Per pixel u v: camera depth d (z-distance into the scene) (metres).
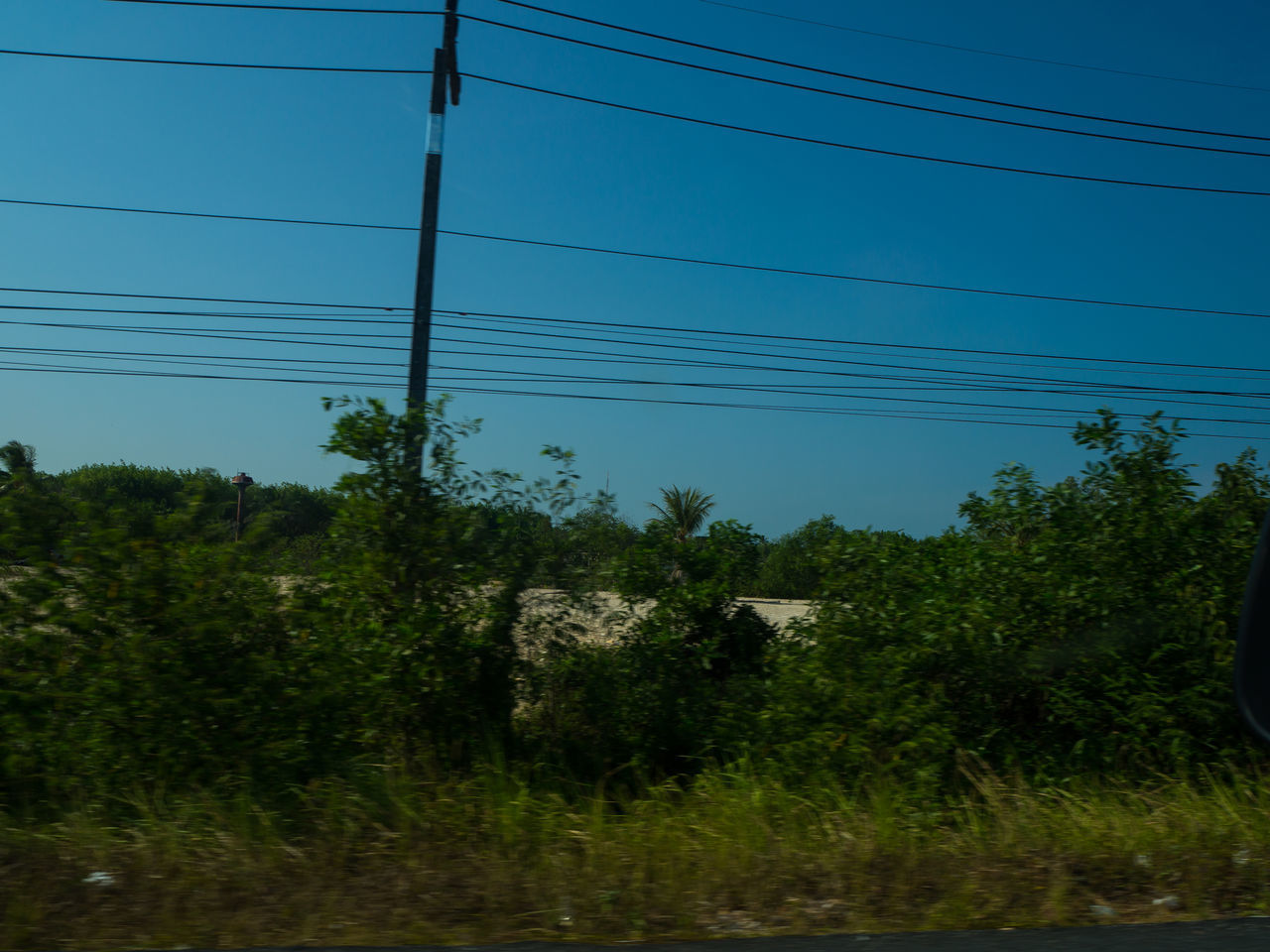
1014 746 7.23
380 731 6.97
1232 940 3.67
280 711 6.18
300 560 7.51
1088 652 7.34
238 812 5.23
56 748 5.80
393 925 3.86
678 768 8.10
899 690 7.05
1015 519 8.17
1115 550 7.68
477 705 7.39
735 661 9.44
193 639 5.99
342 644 6.92
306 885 4.36
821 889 4.43
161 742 5.80
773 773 6.87
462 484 7.74
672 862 4.75
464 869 4.62
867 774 6.60
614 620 8.96
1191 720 7.08
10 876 4.27
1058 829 5.43
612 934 3.83
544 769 7.15
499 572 7.64
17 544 6.01
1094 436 7.95
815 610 8.40
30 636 5.89
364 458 7.50
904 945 3.63
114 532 6.00
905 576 8.15
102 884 4.23
